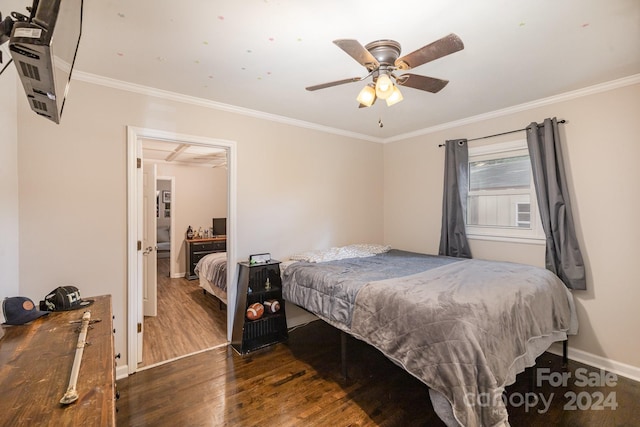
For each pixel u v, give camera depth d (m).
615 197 2.47
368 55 1.55
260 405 2.05
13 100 1.94
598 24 1.67
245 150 3.11
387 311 1.92
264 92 2.64
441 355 1.55
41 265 2.11
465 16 1.59
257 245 3.21
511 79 2.40
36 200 2.09
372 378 2.39
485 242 3.34
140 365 2.57
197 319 3.64
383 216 4.46
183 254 6.19
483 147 3.30
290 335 3.25
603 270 2.53
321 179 3.75
